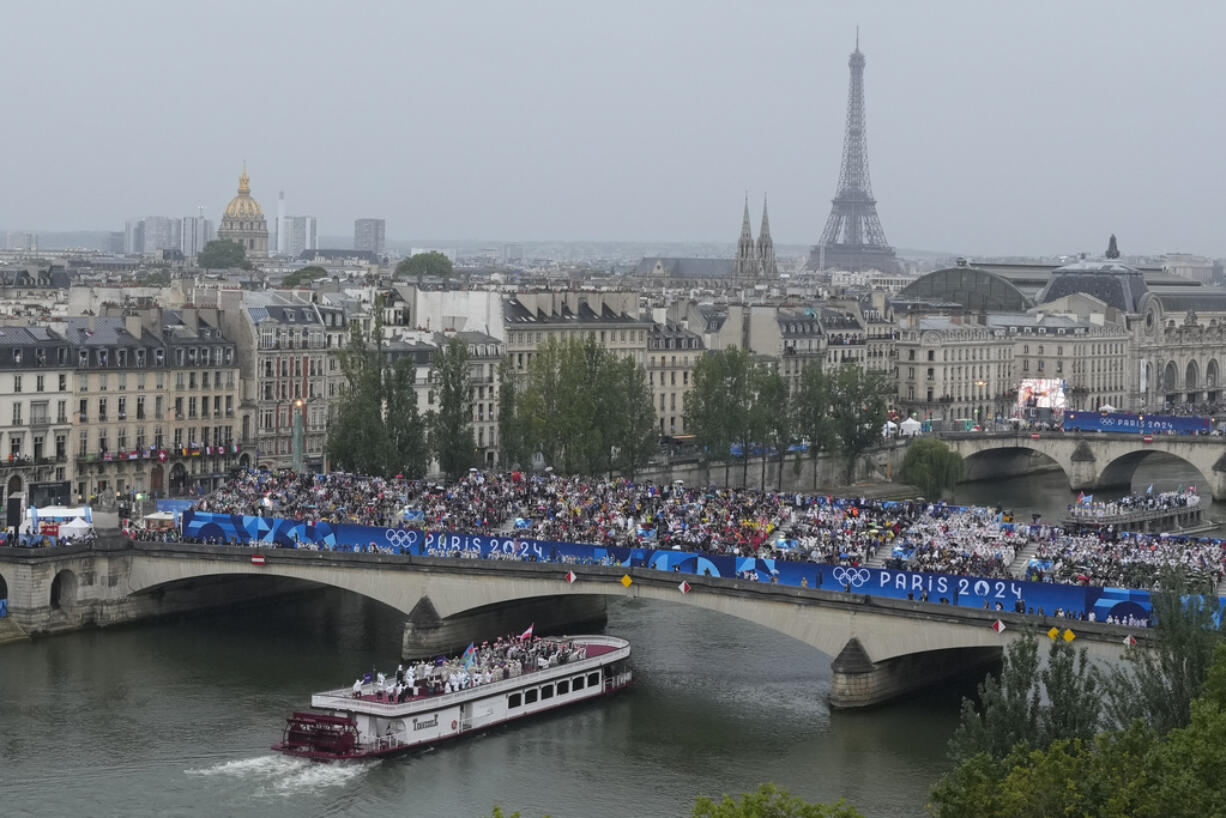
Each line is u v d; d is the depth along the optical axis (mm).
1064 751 188625
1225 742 169625
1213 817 159125
